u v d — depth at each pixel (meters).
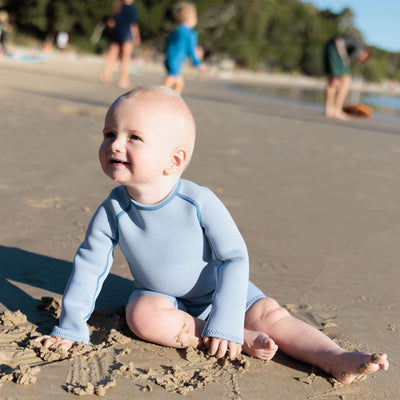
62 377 1.73
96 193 4.00
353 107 13.45
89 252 2.11
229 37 67.25
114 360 1.88
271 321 2.05
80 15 49.12
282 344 2.03
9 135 5.70
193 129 1.95
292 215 3.98
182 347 2.01
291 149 6.86
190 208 2.00
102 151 1.88
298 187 4.84
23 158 4.80
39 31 49.97
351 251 3.34
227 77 43.78
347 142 8.09
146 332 1.99
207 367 1.91
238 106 12.81
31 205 3.59
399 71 119.44
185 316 2.02
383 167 6.20
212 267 2.11
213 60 67.00
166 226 2.02
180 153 1.91
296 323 2.03
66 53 39.94
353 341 2.18
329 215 4.08
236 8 66.88
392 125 11.97
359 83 92.31
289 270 2.93
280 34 81.56
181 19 9.45
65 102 8.97
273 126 9.23
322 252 3.27
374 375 1.96
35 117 7.08
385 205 4.52
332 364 1.89
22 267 2.66
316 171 5.62
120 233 2.08
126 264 2.86
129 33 13.23
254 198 4.32
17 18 48.41
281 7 89.75
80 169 4.65
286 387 1.83
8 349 1.88
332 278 2.87
